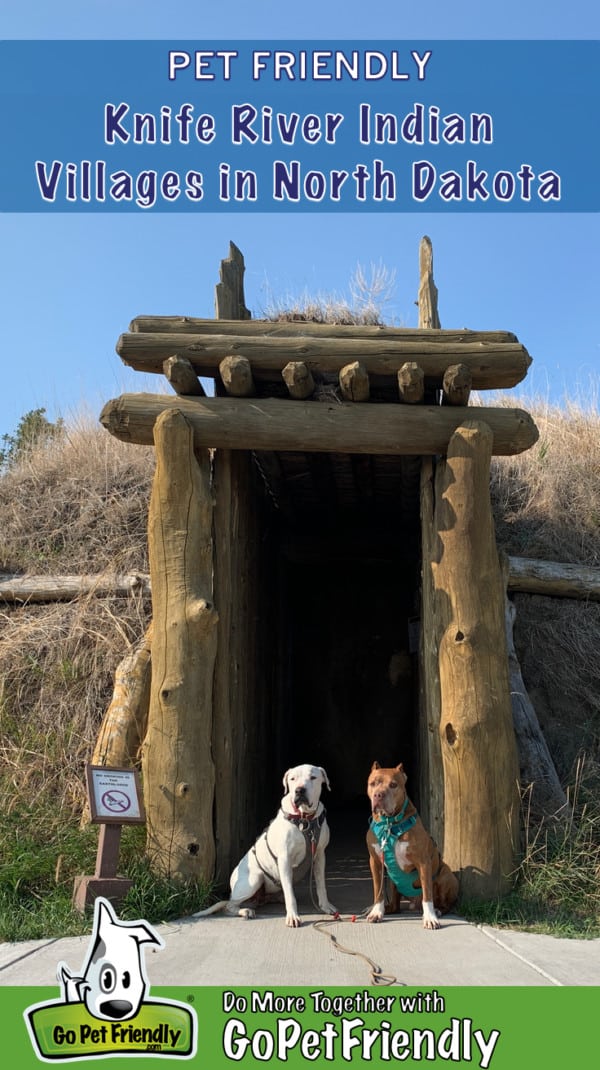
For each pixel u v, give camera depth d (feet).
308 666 40.27
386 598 40.52
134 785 19.42
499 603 21.16
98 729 25.54
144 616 27.35
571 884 19.77
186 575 21.06
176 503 21.20
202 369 21.66
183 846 19.92
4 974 14.87
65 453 34.22
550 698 27.40
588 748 26.37
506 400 40.37
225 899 20.34
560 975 14.58
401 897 19.92
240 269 23.89
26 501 31.94
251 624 26.35
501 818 20.02
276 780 33.17
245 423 21.21
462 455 20.97
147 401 21.52
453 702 20.43
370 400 23.15
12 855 20.84
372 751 39.58
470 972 14.79
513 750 20.67
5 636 27.61
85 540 30.30
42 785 24.48
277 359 20.99
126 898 18.65
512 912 18.71
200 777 20.38
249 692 25.66
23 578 28.81
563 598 28.78
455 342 21.33
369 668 40.19
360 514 35.24
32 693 26.61
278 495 31.58
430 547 22.22
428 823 22.15
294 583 40.37
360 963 15.35
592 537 30.76
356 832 31.35
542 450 33.42
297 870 20.58
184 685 20.59
